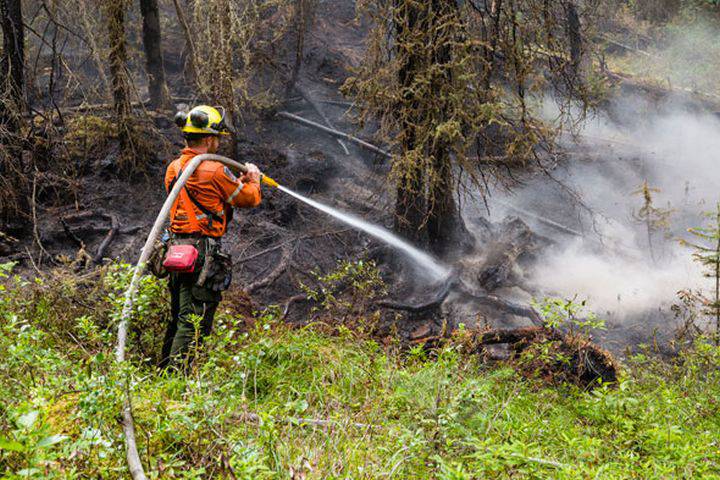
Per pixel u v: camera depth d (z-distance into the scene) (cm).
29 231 854
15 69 831
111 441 283
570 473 314
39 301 500
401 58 779
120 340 384
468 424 389
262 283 836
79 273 762
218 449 305
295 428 351
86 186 954
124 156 969
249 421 345
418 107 784
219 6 943
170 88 1299
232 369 411
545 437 403
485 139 821
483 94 784
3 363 358
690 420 464
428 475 328
